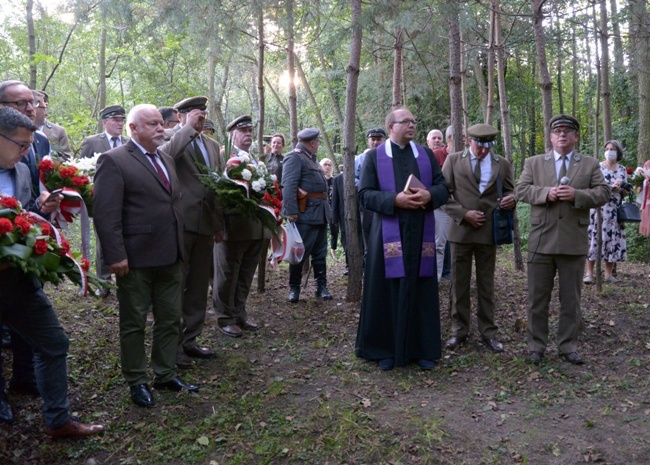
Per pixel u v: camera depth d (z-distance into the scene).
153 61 14.91
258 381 4.42
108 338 5.02
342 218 7.75
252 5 6.70
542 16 6.12
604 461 3.36
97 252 5.90
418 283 4.74
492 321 5.15
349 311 6.17
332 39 6.07
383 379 4.50
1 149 3.34
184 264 4.59
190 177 4.65
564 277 4.79
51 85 17.17
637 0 7.82
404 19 5.73
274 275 7.99
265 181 4.96
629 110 15.92
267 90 23.06
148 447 3.52
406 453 3.43
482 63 14.82
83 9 7.57
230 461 3.39
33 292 3.35
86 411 3.86
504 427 3.75
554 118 4.83
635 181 8.07
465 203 5.02
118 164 3.80
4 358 4.51
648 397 4.16
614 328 5.57
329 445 3.51
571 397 4.18
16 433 3.60
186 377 4.38
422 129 15.50
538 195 4.69
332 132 19.11
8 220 2.99
